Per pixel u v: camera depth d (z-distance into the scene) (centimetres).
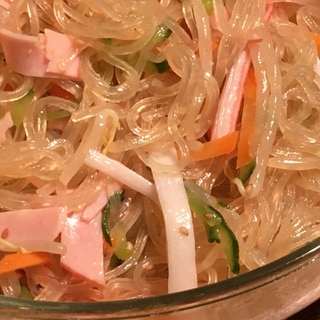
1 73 19
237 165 19
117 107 19
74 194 19
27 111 19
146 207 19
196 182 19
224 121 19
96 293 19
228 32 20
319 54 21
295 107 21
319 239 16
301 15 22
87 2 19
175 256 18
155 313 15
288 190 20
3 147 19
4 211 19
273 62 20
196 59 20
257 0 20
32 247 18
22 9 20
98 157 19
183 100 19
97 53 20
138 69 20
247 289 16
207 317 17
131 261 19
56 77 19
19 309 15
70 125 19
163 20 20
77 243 18
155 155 19
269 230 20
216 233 18
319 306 21
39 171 19
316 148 20
